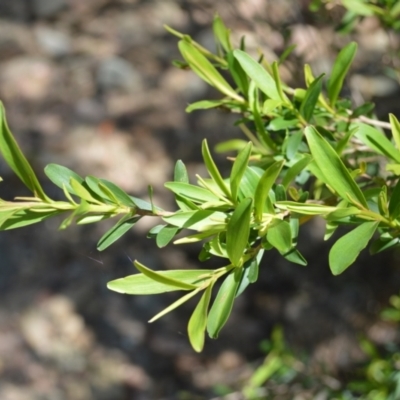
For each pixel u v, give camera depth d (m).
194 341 0.47
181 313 2.01
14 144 0.48
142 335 1.95
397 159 0.51
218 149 0.66
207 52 0.62
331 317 1.85
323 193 0.61
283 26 0.95
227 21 1.55
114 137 2.36
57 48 2.71
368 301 1.83
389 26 0.69
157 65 2.60
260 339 1.90
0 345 1.88
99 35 2.74
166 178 2.22
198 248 2.05
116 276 2.02
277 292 1.98
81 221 0.49
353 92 0.89
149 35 2.71
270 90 0.54
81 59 2.65
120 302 2.01
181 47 0.58
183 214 0.49
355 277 1.90
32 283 2.05
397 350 0.88
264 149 0.63
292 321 1.90
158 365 1.88
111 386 1.83
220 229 0.49
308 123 0.55
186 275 0.48
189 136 2.31
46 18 2.85
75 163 2.28
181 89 2.49
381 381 0.84
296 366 0.94
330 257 0.47
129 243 2.10
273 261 2.04
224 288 0.48
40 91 2.54
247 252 0.49
